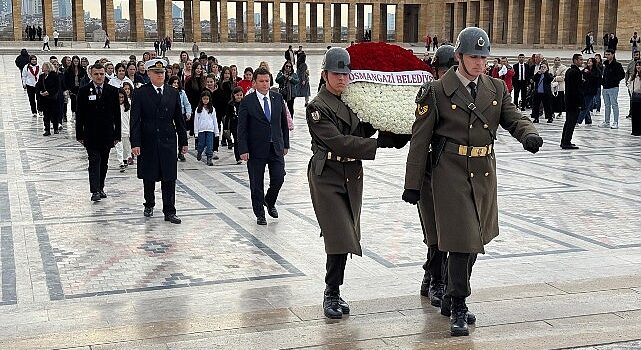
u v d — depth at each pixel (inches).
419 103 251.3
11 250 401.4
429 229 270.1
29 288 337.7
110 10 3444.9
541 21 3181.6
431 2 3924.7
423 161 250.1
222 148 803.4
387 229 446.6
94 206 511.8
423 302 284.8
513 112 256.1
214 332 248.5
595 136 907.4
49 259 384.8
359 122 264.7
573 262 370.0
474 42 245.3
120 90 657.6
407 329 246.2
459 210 247.0
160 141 462.9
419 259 382.0
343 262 271.1
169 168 463.8
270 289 331.0
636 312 256.2
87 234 436.5
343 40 4087.1
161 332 249.0
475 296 285.0
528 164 691.4
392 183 594.6
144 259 385.4
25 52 1439.5
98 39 3454.7
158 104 461.1
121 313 295.9
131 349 226.1
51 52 2620.6
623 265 364.2
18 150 768.3
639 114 901.2
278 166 465.1
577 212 491.5
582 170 658.8
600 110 1208.2
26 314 297.7
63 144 813.9
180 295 325.7
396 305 281.3
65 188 572.1
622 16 2765.7
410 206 510.9
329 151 269.0
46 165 676.1
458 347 216.5
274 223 465.4
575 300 274.1
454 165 250.5
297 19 4101.9
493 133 254.2
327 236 267.6
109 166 674.2
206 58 1021.8
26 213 489.4
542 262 370.9
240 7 3843.5
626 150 786.2
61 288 337.7
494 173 257.4
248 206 515.2
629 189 572.7
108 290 334.3
